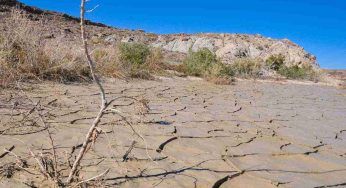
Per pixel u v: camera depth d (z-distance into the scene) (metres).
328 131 6.24
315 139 5.50
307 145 5.09
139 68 12.51
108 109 2.74
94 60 10.30
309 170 3.98
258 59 22.50
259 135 5.35
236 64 20.31
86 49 2.50
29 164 3.13
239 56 31.36
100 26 41.84
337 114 8.48
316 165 4.20
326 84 21.48
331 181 3.70
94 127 2.73
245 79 17.81
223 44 37.06
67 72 8.75
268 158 4.24
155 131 4.80
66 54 9.30
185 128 5.21
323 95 13.48
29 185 2.77
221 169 3.66
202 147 4.36
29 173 2.95
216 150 4.29
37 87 7.10
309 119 7.31
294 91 13.81
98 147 3.84
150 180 3.17
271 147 4.74
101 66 10.57
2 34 8.20
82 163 3.33
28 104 5.46
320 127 6.54
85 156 3.51
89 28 36.44
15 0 30.53
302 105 9.52
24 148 3.56
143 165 3.49
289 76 23.66
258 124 6.18
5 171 2.94
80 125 4.68
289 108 8.63
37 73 8.11
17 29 8.50
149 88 9.51
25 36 8.53
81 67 9.34
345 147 5.21
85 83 8.67
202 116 6.30
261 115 7.11
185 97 8.56
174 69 15.28
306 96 12.26
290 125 6.43
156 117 5.71
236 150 4.40
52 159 3.14
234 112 7.14
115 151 3.77
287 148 4.80
